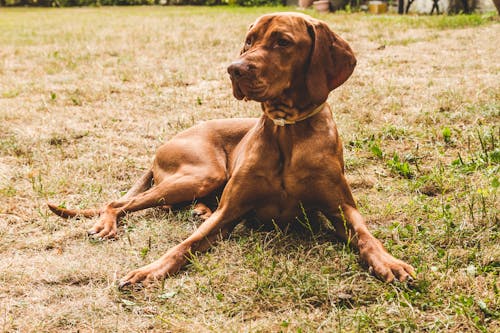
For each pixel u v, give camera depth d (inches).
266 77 123.2
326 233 139.9
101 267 126.2
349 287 114.7
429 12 573.9
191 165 152.8
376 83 274.5
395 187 165.9
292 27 126.3
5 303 114.3
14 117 241.8
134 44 419.8
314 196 134.6
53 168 188.1
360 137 205.5
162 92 278.2
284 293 113.7
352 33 428.5
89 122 237.5
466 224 135.3
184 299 114.4
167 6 886.4
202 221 149.7
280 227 143.2
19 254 136.7
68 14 755.4
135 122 237.0
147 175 165.3
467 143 194.5
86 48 410.0
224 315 109.2
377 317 104.3
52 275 123.4
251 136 139.5
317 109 133.3
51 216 156.6
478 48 350.6
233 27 498.0
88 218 154.3
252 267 125.0
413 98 247.0
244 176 135.3
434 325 101.0
